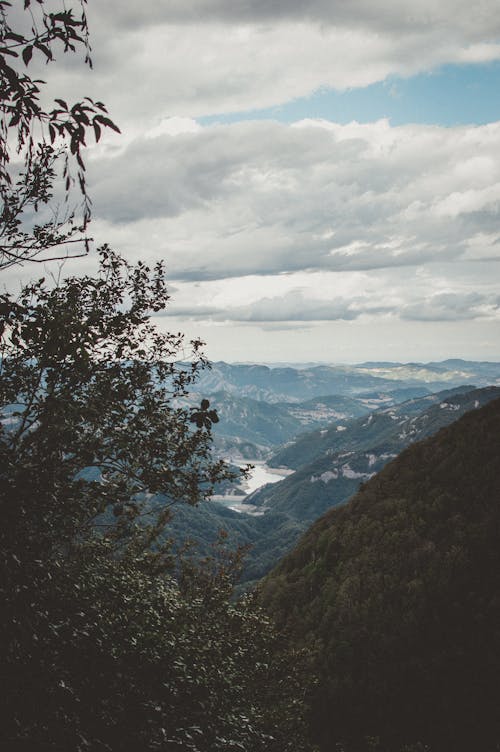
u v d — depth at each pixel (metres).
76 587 7.96
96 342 8.88
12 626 5.61
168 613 11.10
